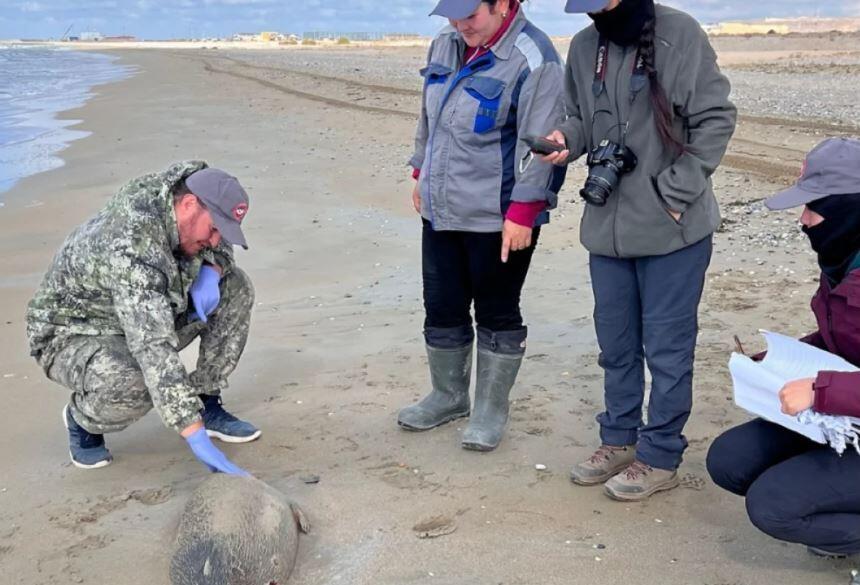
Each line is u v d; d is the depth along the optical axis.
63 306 3.68
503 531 3.30
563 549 3.16
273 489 3.29
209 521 3.01
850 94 17.89
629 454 3.66
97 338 3.68
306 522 3.33
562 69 3.64
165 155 13.39
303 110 18.48
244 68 36.25
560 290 6.40
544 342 5.32
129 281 3.40
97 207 10.05
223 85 26.58
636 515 3.37
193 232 3.51
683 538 3.21
